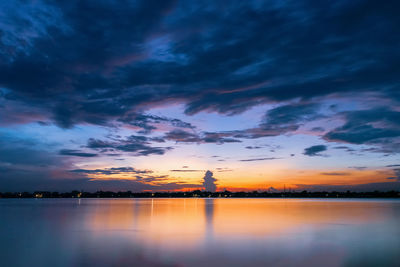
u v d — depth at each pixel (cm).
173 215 6700
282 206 12069
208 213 7306
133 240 3266
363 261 2367
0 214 7175
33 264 2283
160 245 2991
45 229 4222
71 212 7919
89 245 3011
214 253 2627
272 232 3869
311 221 5250
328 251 2728
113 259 2422
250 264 2278
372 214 6981
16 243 3138
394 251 2723
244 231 3962
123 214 7038
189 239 3334
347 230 4075
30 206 12388
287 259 2422
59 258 2455
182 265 2253
